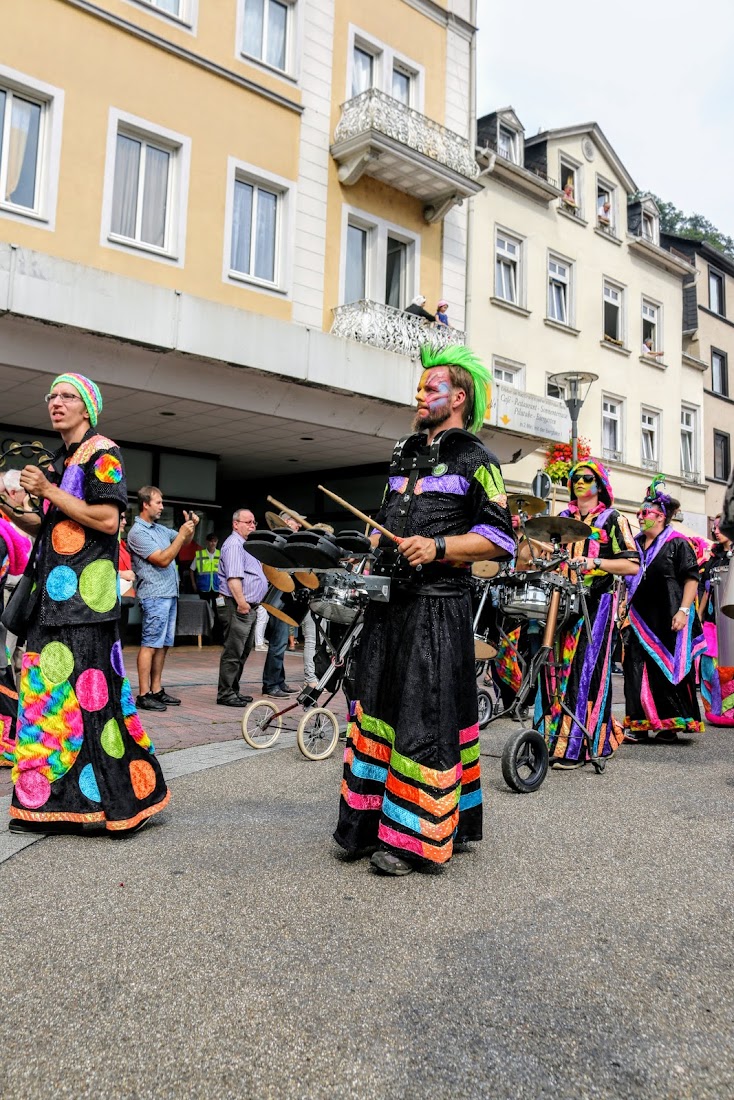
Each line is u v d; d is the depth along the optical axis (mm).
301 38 14938
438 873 3250
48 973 2322
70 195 11969
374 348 14219
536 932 2678
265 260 14648
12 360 10727
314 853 3475
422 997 2213
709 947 2594
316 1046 1960
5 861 3297
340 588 4086
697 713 6781
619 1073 1881
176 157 13281
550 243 22000
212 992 2219
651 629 6805
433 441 3525
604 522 5543
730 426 29984
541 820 4121
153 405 12867
